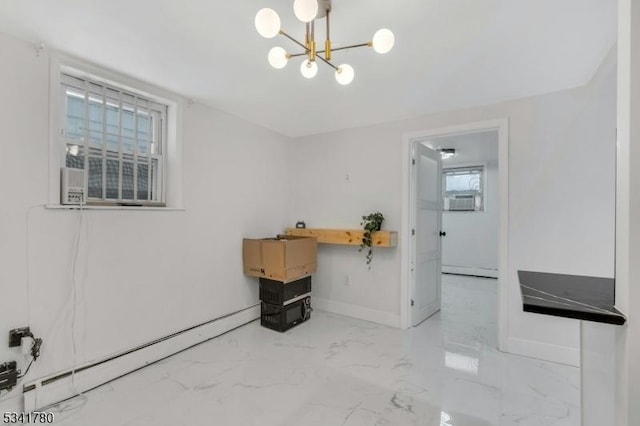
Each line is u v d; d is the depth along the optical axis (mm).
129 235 2396
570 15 1625
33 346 1878
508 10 1594
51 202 1982
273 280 3201
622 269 991
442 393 2107
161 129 2725
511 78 2363
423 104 2922
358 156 3619
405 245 3297
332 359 2582
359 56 2076
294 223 4109
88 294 2162
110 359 2262
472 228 6289
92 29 1778
